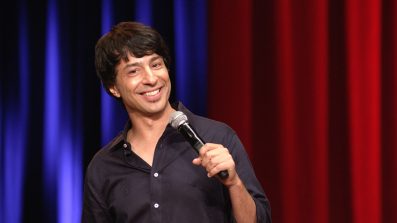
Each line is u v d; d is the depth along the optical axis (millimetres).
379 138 8070
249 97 8117
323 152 8078
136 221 4629
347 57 8102
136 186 4672
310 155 8094
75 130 8875
